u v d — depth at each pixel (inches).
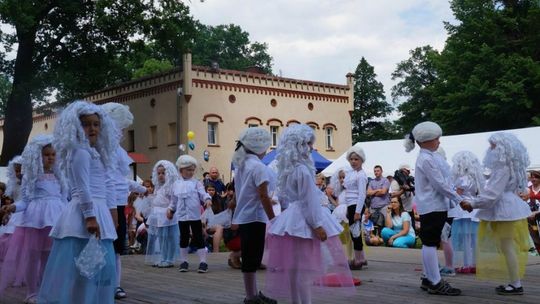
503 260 269.9
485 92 1398.9
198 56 2377.0
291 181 212.8
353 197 361.1
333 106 1378.0
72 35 1064.8
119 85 1307.8
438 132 270.1
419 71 2102.6
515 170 262.8
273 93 1273.4
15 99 1014.4
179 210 369.1
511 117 1400.1
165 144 1198.3
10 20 893.8
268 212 221.9
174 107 1173.7
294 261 210.2
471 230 336.5
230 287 301.1
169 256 397.4
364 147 799.7
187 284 313.0
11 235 286.7
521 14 1507.1
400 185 523.8
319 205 209.5
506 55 1446.9
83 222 185.0
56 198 264.2
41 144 263.1
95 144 192.5
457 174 326.0
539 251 457.4
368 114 2377.0
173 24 1103.6
